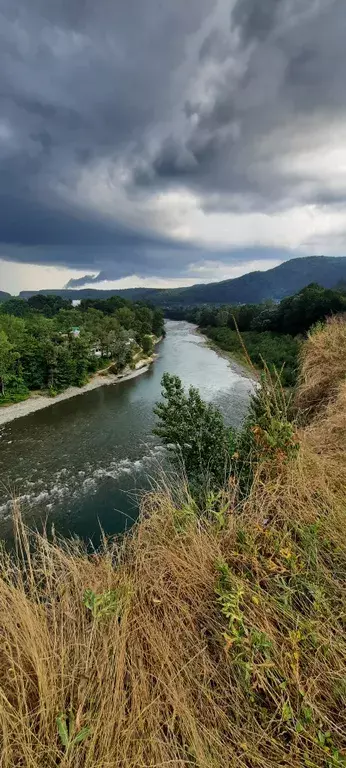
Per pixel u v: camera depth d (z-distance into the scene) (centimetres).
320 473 216
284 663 127
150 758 108
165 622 146
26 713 113
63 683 121
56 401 2625
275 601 147
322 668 126
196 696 126
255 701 124
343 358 416
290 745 111
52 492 1291
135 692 120
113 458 1562
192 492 269
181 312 12475
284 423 238
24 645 129
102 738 109
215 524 194
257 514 191
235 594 142
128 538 197
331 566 164
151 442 1731
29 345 2842
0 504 1223
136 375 3544
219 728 118
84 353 3197
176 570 164
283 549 162
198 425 530
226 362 4016
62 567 168
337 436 272
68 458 1586
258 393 305
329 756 105
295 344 2728
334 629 137
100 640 135
